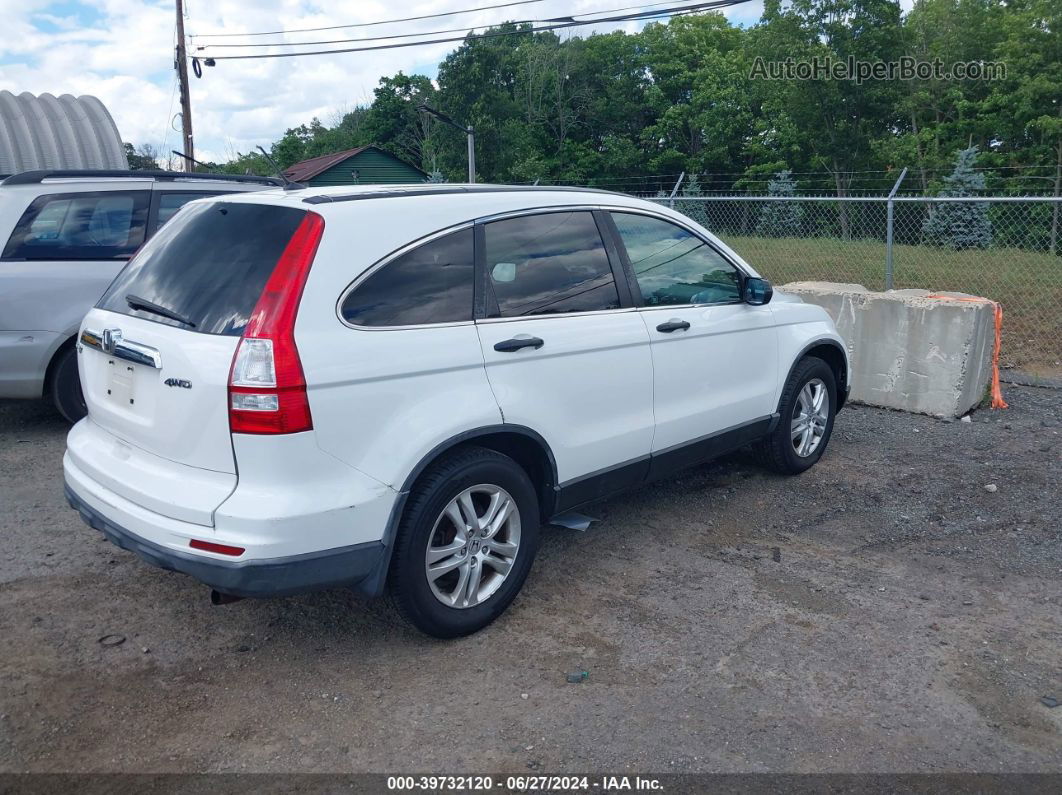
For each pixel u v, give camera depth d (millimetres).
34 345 6473
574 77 54500
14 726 3262
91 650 3793
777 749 3180
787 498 5652
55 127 14945
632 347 4473
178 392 3301
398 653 3812
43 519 5184
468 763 3100
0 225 6406
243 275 3389
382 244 3561
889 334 7582
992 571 4629
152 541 3369
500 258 3986
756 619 4105
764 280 5270
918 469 6188
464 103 50250
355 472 3381
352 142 58406
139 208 6930
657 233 4844
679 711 3400
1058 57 34656
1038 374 9148
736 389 5258
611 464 4492
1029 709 3434
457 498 3754
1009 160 34562
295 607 4203
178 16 27938
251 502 3189
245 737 3236
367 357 3395
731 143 48438
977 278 15758
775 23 40531
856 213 24953
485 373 3799
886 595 4352
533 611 4176
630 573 4582
